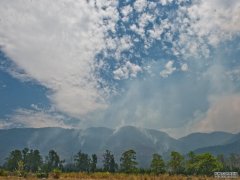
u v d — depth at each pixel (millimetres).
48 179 63094
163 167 118562
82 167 167125
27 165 156500
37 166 156500
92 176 73938
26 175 74312
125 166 129125
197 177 75688
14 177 66375
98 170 157250
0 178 60125
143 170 117500
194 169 120562
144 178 69250
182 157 122438
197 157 123938
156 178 68500
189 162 123500
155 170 116000
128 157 130500
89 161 170125
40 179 62406
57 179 64188
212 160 122312
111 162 161875
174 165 120562
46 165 158500
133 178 69688
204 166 120875
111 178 71625
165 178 68812
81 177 73000
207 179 71312
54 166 162875
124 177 72875
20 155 152625
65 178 68938
